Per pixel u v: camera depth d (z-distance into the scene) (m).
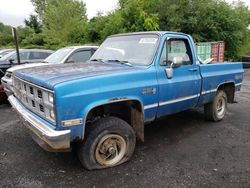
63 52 7.73
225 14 20.27
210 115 5.81
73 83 3.10
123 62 4.31
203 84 5.05
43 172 3.62
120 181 3.41
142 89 3.79
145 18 19.14
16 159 4.00
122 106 3.99
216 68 5.43
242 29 21.27
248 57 17.39
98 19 25.70
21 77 3.83
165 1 19.84
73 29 29.94
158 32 4.32
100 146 3.59
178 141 4.79
